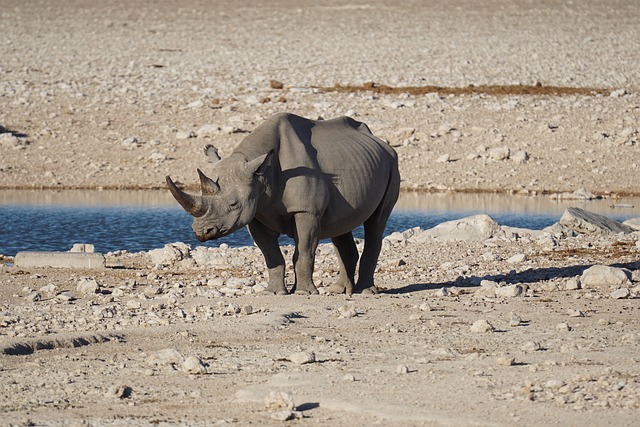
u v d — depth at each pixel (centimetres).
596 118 16088
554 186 13812
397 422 3297
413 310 5347
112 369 4044
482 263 7400
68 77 18775
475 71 19975
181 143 14975
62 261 7219
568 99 17312
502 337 4656
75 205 11906
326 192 5828
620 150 14912
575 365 4031
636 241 8494
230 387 3756
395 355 4269
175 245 7906
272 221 5822
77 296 5912
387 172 6309
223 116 15975
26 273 6838
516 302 5631
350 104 16512
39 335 4566
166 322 4906
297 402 3531
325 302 5544
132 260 7669
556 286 6244
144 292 5984
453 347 4441
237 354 4291
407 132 15188
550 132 15450
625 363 4059
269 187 5662
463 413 3375
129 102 16675
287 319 5003
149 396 3647
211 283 6366
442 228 8869
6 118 15762
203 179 5472
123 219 10750
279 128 5788
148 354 4303
